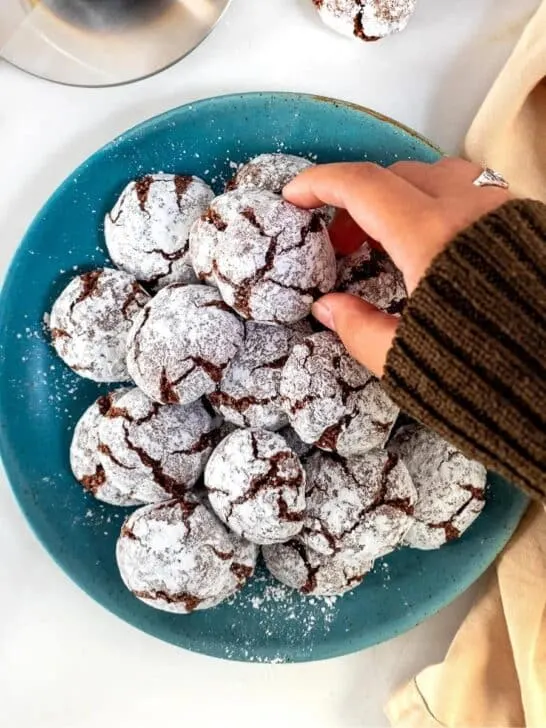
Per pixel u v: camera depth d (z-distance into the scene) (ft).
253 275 1.13
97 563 1.34
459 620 1.45
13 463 1.32
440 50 1.43
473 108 1.44
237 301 1.15
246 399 1.23
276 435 1.22
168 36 1.36
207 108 1.31
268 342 1.24
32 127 1.39
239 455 1.19
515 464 0.86
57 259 1.33
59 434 1.35
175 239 1.29
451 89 1.43
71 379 1.36
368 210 0.99
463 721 1.37
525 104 1.35
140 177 1.34
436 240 0.94
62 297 1.30
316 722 1.45
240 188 1.22
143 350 1.19
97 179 1.32
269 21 1.41
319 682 1.46
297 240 1.14
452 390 0.87
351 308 1.07
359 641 1.36
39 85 1.39
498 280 0.86
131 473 1.24
